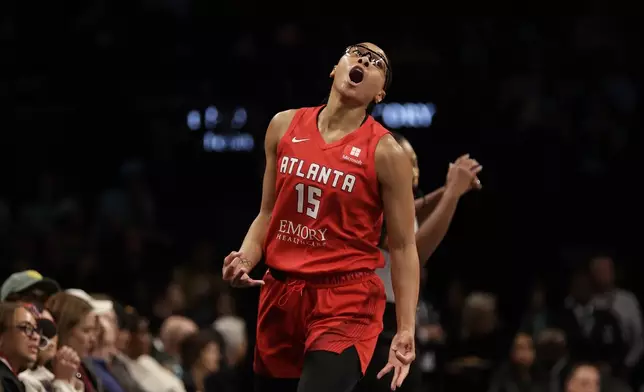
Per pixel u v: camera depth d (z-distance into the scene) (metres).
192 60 19.19
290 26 19.28
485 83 19.06
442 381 13.95
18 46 19.03
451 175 7.58
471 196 18.70
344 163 6.07
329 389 5.92
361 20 19.31
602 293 16.91
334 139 6.14
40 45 19.05
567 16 19.77
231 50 19.22
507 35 19.66
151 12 19.31
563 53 19.75
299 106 18.66
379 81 6.18
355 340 6.05
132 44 19.17
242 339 13.96
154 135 19.08
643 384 16.70
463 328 15.18
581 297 16.97
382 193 6.13
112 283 17.02
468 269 18.44
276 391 6.34
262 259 6.47
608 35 19.89
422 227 7.48
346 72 6.16
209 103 19.02
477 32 19.55
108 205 18.45
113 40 19.16
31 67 18.98
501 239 18.64
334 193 6.05
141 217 18.53
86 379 8.74
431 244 7.45
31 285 8.72
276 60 18.98
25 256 17.30
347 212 6.07
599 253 18.02
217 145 18.97
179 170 18.97
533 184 19.00
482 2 19.59
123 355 10.59
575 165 19.19
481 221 18.69
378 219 6.23
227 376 12.47
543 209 18.94
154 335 15.51
